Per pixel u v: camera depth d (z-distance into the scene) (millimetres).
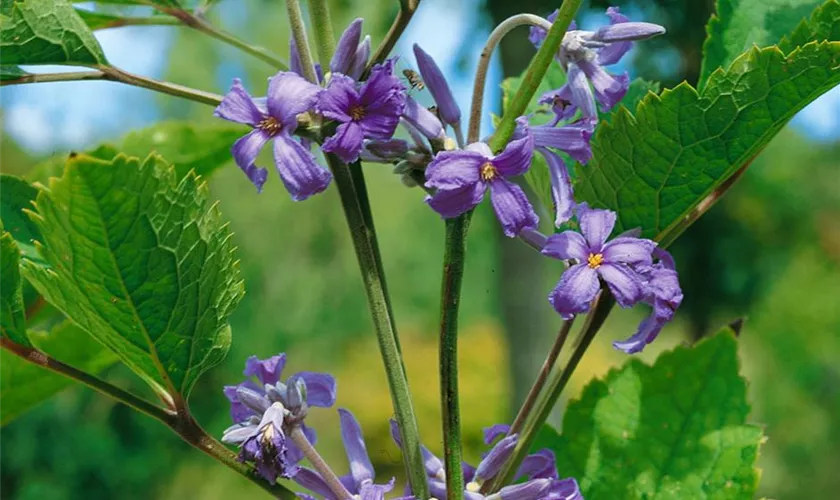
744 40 599
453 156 494
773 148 3779
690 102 521
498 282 2553
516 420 542
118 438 3338
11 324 526
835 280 3953
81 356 635
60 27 536
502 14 2070
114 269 496
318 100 497
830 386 3859
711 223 3123
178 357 519
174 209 491
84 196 478
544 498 518
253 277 4406
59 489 3123
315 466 518
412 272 5855
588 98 528
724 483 600
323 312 4680
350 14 2113
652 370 622
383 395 3967
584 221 514
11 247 521
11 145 3432
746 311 3365
